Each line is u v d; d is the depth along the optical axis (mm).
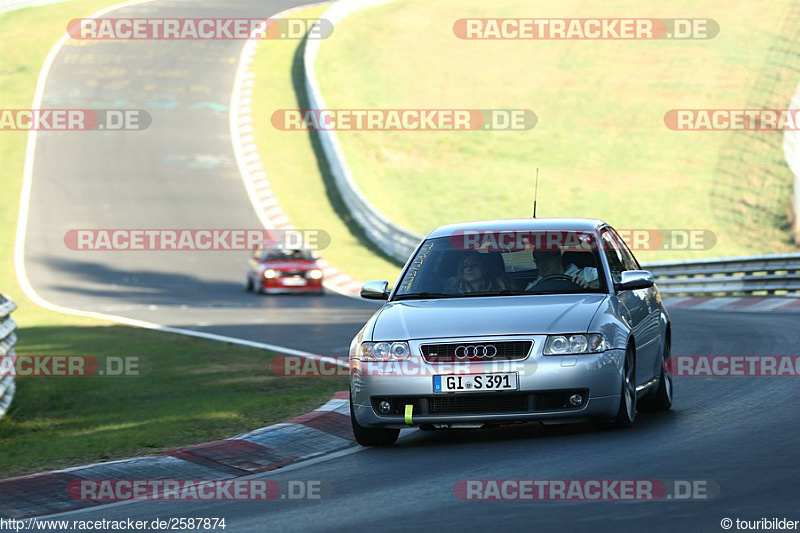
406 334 29031
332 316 79000
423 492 23047
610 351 28641
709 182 163000
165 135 182375
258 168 167375
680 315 73375
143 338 65438
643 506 20203
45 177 163500
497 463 25875
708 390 38000
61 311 91250
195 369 50906
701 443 26734
